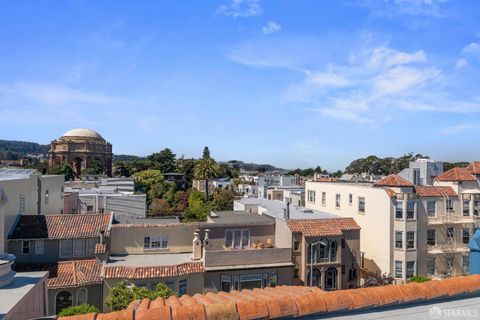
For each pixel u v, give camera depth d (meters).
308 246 34.75
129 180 87.75
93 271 29.64
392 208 40.97
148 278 28.25
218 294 8.62
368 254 43.69
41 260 31.09
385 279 38.22
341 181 60.69
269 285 32.47
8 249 30.36
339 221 37.22
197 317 5.47
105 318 5.44
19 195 32.81
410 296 6.54
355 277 36.81
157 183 105.56
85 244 32.12
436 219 42.09
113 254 33.44
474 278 7.27
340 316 6.05
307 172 170.88
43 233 31.25
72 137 133.50
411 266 40.78
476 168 45.06
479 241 8.55
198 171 99.06
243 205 48.19
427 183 51.59
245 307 5.75
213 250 32.88
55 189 43.28
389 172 127.62
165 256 33.28
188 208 83.50
